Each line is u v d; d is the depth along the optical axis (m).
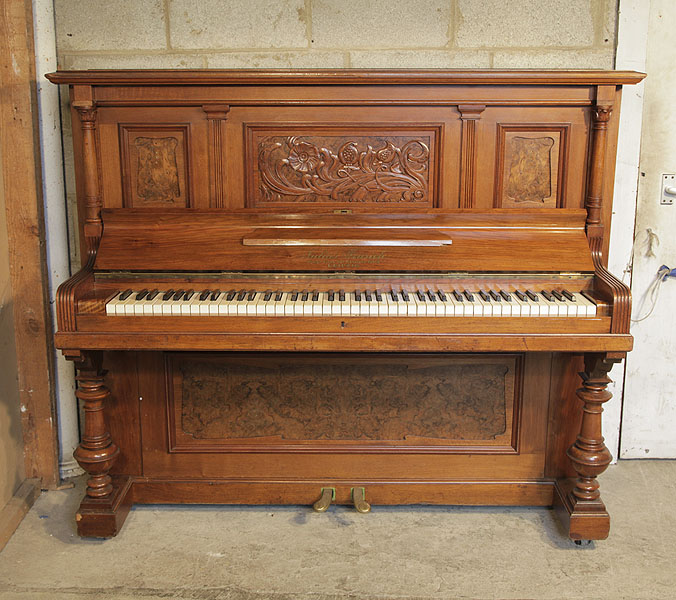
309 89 2.50
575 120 2.52
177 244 2.48
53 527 2.63
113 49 2.79
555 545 2.52
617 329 2.25
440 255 2.45
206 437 2.71
